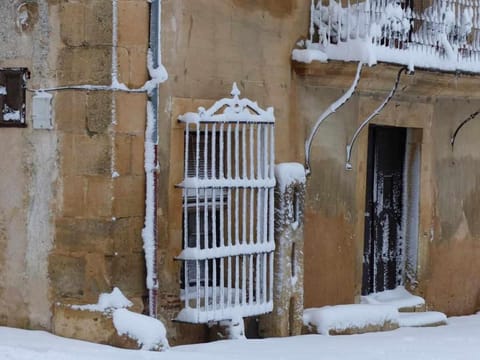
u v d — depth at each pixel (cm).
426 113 1412
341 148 1283
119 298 976
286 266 1112
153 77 991
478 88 1442
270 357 946
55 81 988
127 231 984
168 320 1036
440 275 1462
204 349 973
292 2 1190
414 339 1116
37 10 994
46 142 994
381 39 1228
